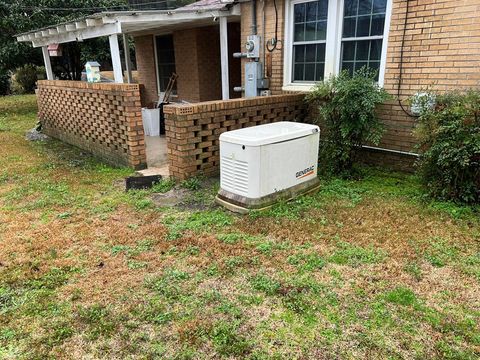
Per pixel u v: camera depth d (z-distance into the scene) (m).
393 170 5.84
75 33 7.89
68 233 3.98
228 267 3.22
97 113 6.91
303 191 4.79
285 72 7.16
